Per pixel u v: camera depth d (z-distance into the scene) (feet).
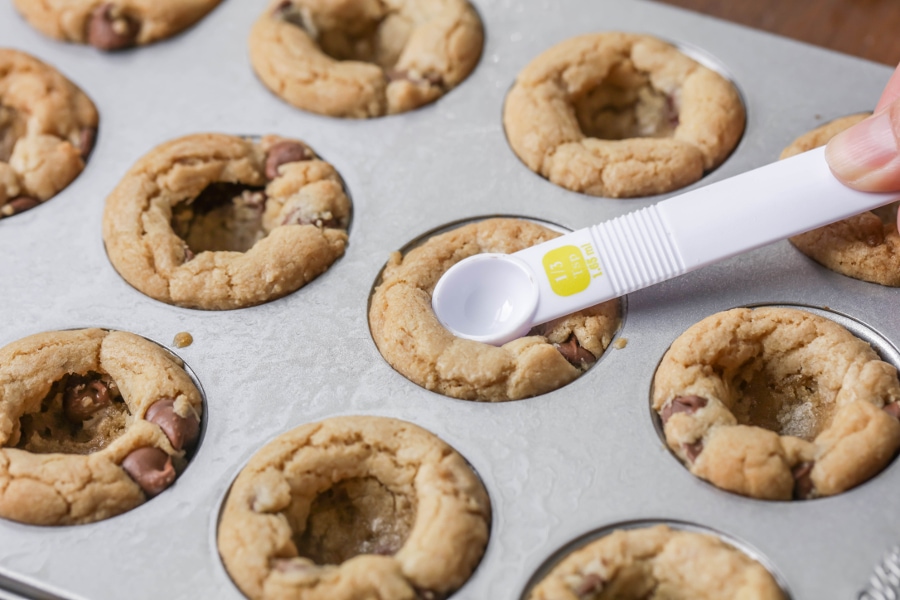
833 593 0.92
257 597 0.93
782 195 1.01
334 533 0.99
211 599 0.94
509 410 1.01
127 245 1.09
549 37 1.20
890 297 1.03
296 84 1.17
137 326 1.07
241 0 1.26
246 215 1.13
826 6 1.26
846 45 1.24
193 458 1.00
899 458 0.96
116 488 0.98
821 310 1.03
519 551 0.95
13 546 0.97
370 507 0.99
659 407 1.00
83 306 1.08
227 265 1.07
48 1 1.23
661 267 1.01
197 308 1.07
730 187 1.02
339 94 1.16
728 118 1.12
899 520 0.94
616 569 0.93
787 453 0.96
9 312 1.08
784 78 1.16
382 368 1.03
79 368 1.04
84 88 1.21
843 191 1.00
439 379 1.02
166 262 1.08
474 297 1.04
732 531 0.95
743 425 0.98
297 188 1.11
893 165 0.98
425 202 1.11
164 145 1.13
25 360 1.03
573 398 1.01
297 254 1.07
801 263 1.05
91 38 1.23
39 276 1.10
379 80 1.17
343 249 1.09
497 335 1.03
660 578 0.93
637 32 1.19
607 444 0.99
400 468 0.98
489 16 1.22
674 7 1.21
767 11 1.27
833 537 0.94
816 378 1.00
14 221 1.13
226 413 1.02
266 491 0.96
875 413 0.96
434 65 1.18
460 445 0.99
